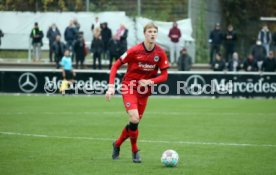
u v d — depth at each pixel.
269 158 32.19
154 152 34.25
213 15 108.88
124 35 85.25
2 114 56.31
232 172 28.00
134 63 30.48
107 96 30.23
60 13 97.19
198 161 31.05
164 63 30.73
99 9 98.56
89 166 29.30
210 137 41.00
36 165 29.53
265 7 120.00
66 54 78.62
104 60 89.75
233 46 88.94
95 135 41.56
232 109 63.44
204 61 99.25
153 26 30.14
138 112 31.14
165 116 56.03
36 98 75.38
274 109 63.62
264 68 82.12
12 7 98.12
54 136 40.75
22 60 94.62
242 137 41.06
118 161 30.88
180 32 91.31
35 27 91.81
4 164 29.75
